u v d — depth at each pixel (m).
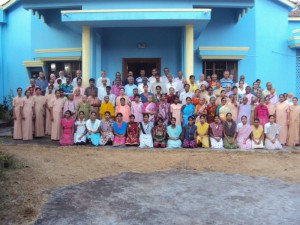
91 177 6.58
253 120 9.78
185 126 9.57
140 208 5.18
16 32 15.17
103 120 9.70
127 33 12.75
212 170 7.21
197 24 10.88
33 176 6.46
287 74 14.04
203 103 9.74
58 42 13.43
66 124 9.77
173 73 12.76
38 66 14.38
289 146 9.88
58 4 11.08
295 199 5.56
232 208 5.20
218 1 11.05
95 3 10.91
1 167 6.77
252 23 13.14
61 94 10.34
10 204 5.19
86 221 4.75
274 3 13.65
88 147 9.31
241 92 10.42
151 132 9.53
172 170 7.16
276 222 4.75
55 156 8.13
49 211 5.02
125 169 7.19
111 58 12.83
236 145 9.37
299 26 14.27
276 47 13.77
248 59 13.12
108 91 10.11
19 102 10.38
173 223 4.70
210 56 12.60
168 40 12.73
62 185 6.07
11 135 11.26
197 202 5.42
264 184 6.30
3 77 15.48
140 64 13.05
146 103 9.77
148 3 10.91
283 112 9.91
